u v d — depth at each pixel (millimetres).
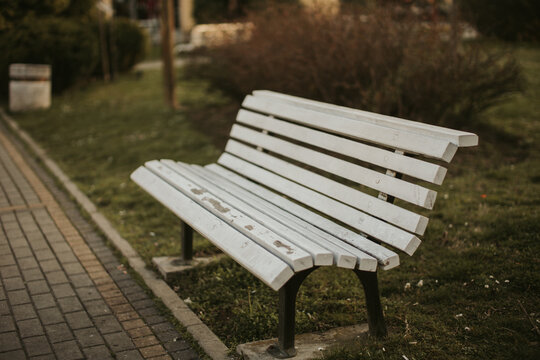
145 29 17438
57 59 12398
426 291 3406
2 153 7609
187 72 9430
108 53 15953
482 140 6461
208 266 3904
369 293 2816
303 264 2393
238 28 8680
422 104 6164
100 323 3176
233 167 4129
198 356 2865
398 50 6363
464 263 3631
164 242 4430
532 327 2859
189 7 28625
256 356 2727
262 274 2396
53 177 6469
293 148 3584
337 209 3053
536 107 7727
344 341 2879
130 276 3855
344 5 6914
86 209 5246
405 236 2578
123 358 2822
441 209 4684
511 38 11594
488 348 2727
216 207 3113
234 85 8617
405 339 2857
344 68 6449
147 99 11703
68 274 3848
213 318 3258
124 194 5684
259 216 3002
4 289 3578
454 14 6746
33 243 4418
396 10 6598
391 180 2750
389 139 2811
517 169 5473
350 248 2660
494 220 4246
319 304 3328
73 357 2809
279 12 8297
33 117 10344
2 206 5344
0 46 11906
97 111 10578
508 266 3533
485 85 6457
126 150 7457
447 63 6191
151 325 3174
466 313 3100
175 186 3600
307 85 6840
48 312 3283
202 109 9859
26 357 2797
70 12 13992
